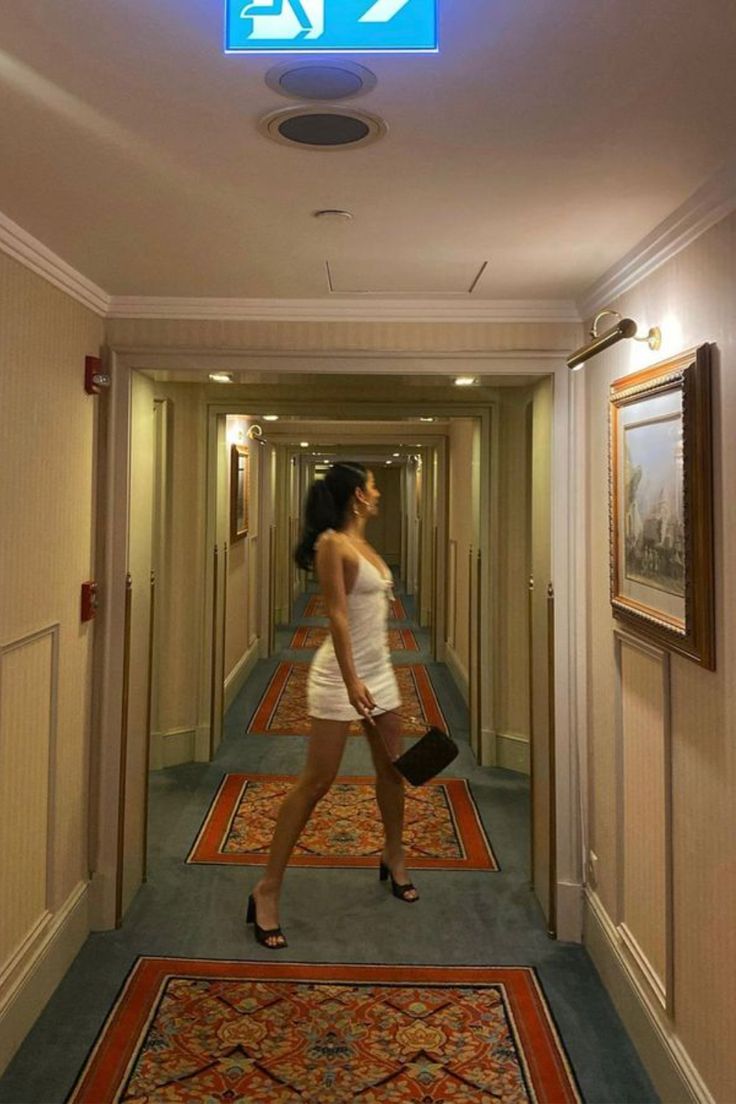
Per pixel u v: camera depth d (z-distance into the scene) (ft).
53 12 3.60
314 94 4.31
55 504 7.70
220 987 7.94
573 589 8.92
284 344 8.92
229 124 4.68
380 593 9.34
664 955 6.46
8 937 6.84
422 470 30.91
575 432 8.90
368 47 3.60
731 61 3.97
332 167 5.30
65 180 5.56
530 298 8.70
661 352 6.56
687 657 5.81
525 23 3.64
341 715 8.75
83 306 8.31
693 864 5.89
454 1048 7.06
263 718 18.03
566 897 8.92
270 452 24.13
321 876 10.45
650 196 5.74
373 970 8.29
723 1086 5.35
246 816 12.39
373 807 12.91
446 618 23.48
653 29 3.70
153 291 8.49
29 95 4.37
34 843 7.39
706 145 4.93
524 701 14.62
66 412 7.93
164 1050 6.99
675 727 6.26
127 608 9.11
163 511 14.56
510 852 11.23
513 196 5.79
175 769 14.62
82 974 8.14
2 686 6.59
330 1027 7.33
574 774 8.95
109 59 3.99
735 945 5.18
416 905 9.70
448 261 7.36
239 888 10.07
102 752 8.99
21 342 6.80
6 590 6.60
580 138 4.85
